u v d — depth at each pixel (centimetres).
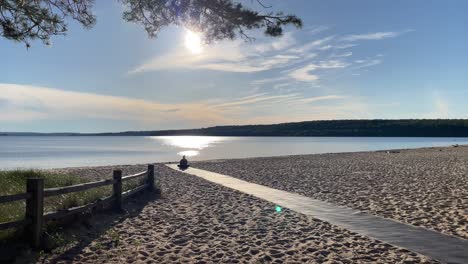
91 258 662
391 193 1464
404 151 4972
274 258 684
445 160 3278
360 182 1828
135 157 5978
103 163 4672
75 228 820
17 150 9106
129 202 1227
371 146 9612
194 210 1142
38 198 672
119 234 837
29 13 923
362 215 1053
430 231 862
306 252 719
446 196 1376
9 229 671
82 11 944
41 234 695
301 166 2833
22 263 606
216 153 6944
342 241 790
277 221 990
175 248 741
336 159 3591
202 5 862
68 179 1516
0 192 1202
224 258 682
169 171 2486
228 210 1145
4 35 941
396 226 916
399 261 658
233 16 859
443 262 649
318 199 1340
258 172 2392
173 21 902
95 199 999
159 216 1045
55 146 12600
